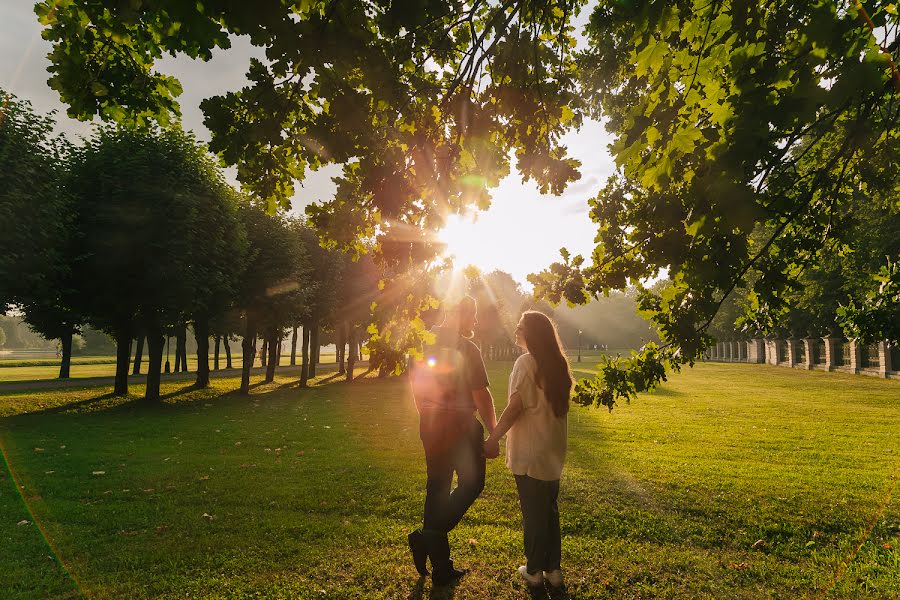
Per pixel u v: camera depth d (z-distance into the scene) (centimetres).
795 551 457
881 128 332
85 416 1520
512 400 363
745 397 1862
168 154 1881
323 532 499
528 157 304
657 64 274
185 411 1638
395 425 1258
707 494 624
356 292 3089
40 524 537
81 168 1820
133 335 2195
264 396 2173
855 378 2789
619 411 1464
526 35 288
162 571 421
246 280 2273
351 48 242
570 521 527
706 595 372
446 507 379
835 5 207
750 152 235
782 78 222
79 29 287
